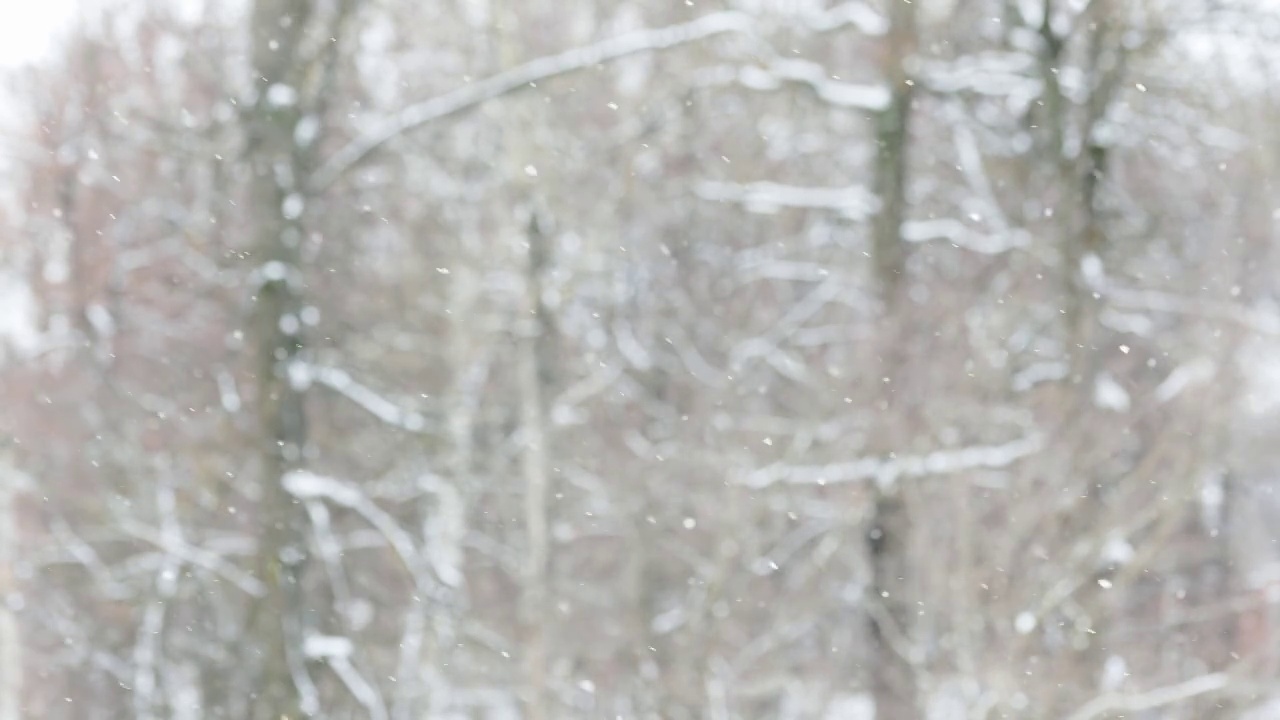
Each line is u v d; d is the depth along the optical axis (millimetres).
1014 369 14016
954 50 16641
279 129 12695
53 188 17484
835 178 20188
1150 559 10562
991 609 10352
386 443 16703
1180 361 13352
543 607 15719
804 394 17828
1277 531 11422
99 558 17766
